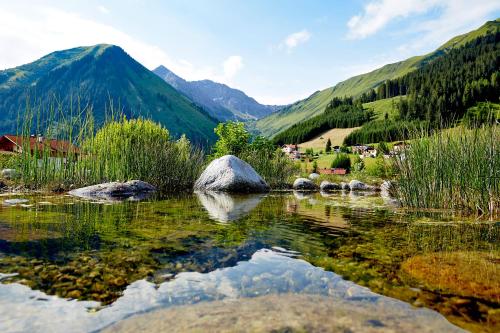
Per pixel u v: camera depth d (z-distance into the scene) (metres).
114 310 1.99
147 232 4.25
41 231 4.10
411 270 2.83
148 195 10.15
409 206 8.37
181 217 5.68
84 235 3.96
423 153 8.32
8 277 2.48
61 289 2.29
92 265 2.82
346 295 2.25
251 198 10.61
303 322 1.83
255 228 4.78
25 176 10.29
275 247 3.61
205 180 13.72
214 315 1.92
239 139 25.42
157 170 13.05
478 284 2.49
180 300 2.14
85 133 11.59
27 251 3.19
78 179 11.21
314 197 11.62
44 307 2.01
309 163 106.12
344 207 8.14
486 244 3.93
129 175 12.57
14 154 12.30
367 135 137.50
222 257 3.15
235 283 2.45
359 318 1.90
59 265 2.80
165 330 1.75
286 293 2.27
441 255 3.36
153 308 2.02
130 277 2.55
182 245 3.58
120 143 12.59
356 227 5.12
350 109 186.25
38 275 2.55
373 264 3.01
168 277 2.57
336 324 1.82
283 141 184.12
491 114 7.38
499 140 6.85
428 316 1.94
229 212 6.64
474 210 7.04
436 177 8.02
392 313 1.98
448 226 5.32
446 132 8.17
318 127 174.62
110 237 3.90
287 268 2.84
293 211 7.11
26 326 1.78
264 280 2.53
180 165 14.05
